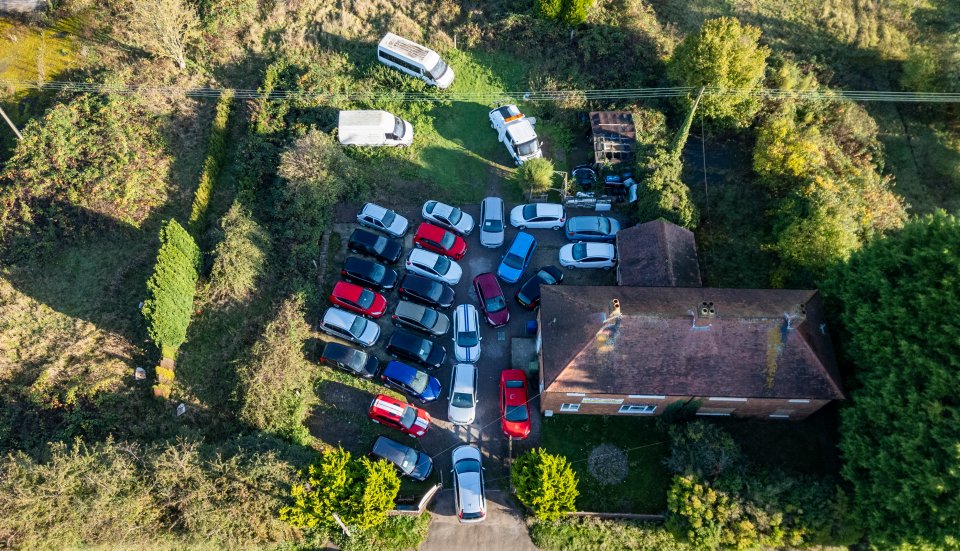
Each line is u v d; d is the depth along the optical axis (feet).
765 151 128.06
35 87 136.77
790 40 154.92
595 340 94.84
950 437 81.00
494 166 134.21
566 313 99.91
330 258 121.90
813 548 94.17
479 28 145.48
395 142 132.16
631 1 151.43
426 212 123.44
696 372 95.91
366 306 112.57
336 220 125.90
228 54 143.13
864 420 92.17
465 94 140.26
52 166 123.75
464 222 123.34
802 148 126.31
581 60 144.05
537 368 111.14
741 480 94.68
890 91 152.15
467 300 118.83
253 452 95.20
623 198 129.08
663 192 120.37
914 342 88.94
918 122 150.30
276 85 137.39
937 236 93.61
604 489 101.55
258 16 148.15
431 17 148.05
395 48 138.00
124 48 142.31
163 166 127.44
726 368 95.66
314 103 135.13
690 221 120.06
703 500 92.94
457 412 103.86
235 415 103.14
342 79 139.85
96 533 87.81
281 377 102.78
